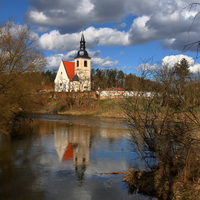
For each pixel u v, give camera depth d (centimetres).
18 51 1917
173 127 748
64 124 3062
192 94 703
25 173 1116
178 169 873
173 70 767
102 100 5009
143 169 1082
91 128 2675
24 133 2297
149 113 895
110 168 1182
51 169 1174
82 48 7750
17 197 863
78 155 1445
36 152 1528
